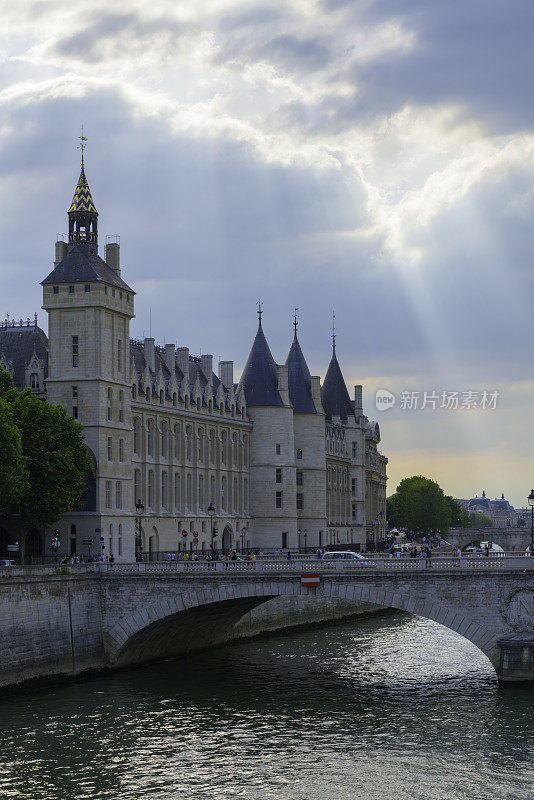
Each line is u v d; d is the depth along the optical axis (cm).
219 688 9388
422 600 9412
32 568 9444
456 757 7175
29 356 13788
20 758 7200
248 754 7281
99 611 10306
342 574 9644
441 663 10706
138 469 14175
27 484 10838
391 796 6488
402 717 8206
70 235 13238
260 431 17462
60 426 11606
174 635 10944
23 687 9225
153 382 14825
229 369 17512
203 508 15888
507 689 9150
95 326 12750
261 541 17375
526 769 6925
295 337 19138
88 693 9156
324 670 10325
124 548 13038
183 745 7488
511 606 9225
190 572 10100
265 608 12850
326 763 7088
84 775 6869
